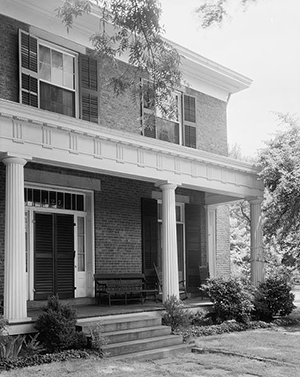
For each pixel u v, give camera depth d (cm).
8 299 986
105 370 886
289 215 1647
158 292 1587
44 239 1377
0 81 1223
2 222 1238
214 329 1319
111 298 1472
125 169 1236
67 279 1421
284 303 1535
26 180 1316
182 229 1808
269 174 1609
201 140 1814
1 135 998
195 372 895
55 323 978
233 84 1950
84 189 1469
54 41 1365
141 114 1585
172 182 1348
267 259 1684
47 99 1338
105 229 1509
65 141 1111
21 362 898
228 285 1431
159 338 1124
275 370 908
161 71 941
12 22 1273
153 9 863
